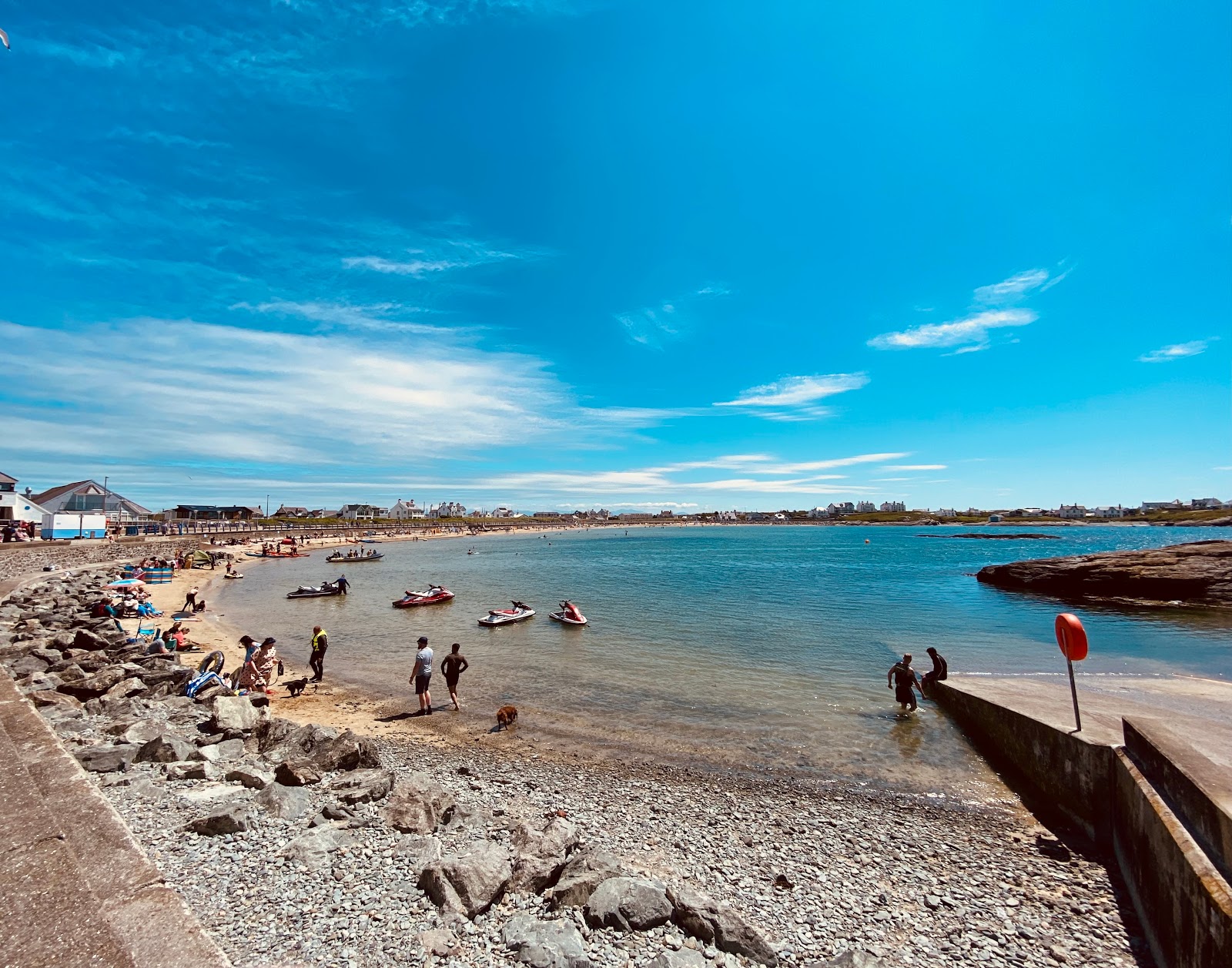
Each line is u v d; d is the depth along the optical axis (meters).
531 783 12.28
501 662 23.52
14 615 24.88
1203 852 6.47
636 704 18.16
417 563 82.75
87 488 94.88
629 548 129.12
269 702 17.19
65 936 4.47
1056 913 8.05
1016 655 24.52
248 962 5.13
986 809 11.48
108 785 8.77
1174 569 37.94
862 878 8.82
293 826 8.14
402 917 6.14
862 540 164.38
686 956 5.95
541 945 5.77
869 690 19.58
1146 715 12.38
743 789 12.30
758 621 32.94
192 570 60.69
